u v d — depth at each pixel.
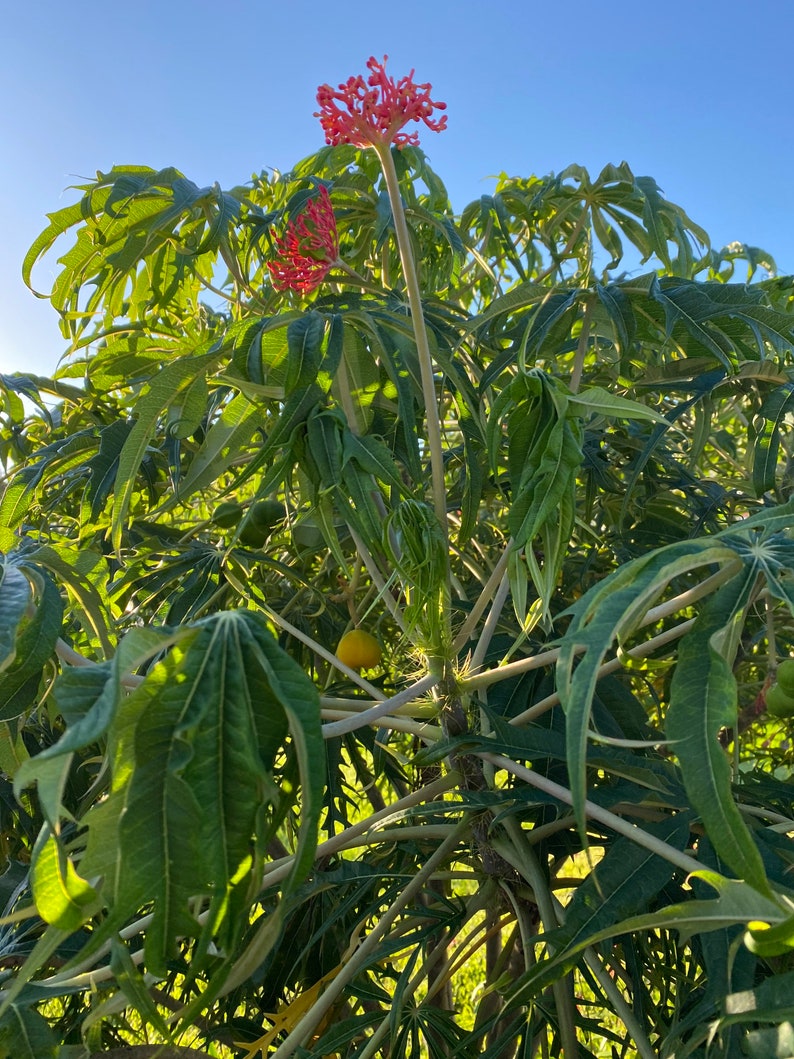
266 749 0.74
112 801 0.72
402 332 1.41
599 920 0.99
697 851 1.11
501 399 1.16
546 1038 1.60
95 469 1.68
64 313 2.01
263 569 2.15
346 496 1.23
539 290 1.64
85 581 1.21
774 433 1.56
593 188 2.09
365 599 1.99
